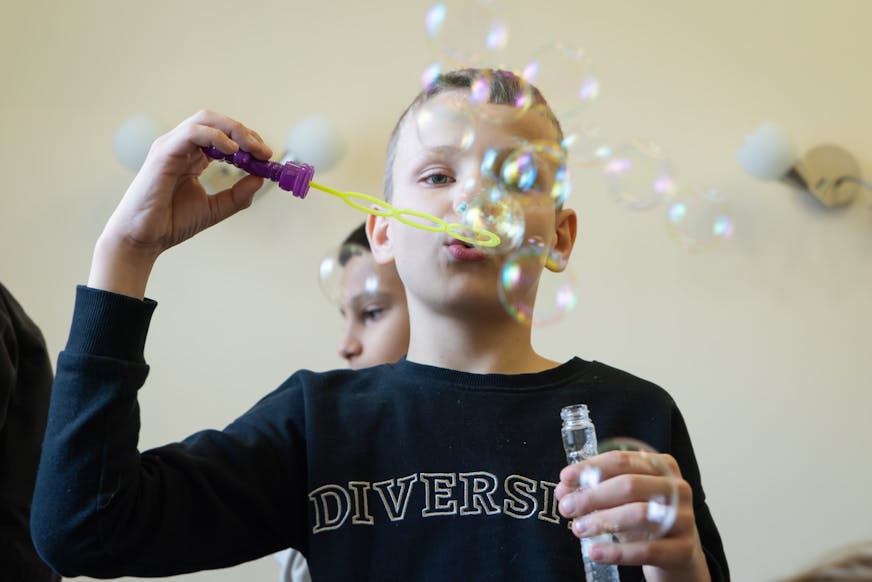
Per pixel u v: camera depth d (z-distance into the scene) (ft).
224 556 3.35
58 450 3.01
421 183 3.76
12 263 8.21
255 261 8.36
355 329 5.41
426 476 3.39
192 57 8.58
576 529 2.83
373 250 4.31
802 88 8.62
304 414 3.57
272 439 3.51
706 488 8.18
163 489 3.24
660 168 6.59
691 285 8.39
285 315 8.29
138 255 3.22
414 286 3.69
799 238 8.44
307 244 8.39
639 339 8.34
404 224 3.73
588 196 8.48
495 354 3.68
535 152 3.85
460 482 3.37
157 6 8.63
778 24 8.70
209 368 8.20
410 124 3.99
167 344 8.20
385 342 5.35
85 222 8.29
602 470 2.87
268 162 3.43
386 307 5.38
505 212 3.64
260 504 3.39
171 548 3.20
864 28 8.66
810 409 8.27
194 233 3.42
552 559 3.24
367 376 3.75
